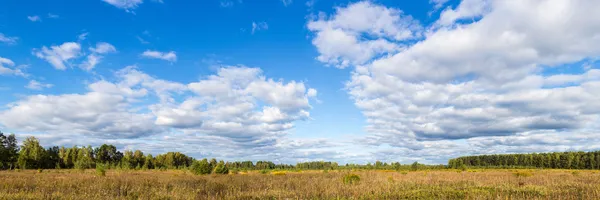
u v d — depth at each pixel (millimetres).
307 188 19625
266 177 30891
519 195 16719
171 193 17047
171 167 88812
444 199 15688
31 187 18703
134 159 99312
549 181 24734
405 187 21062
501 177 30016
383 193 17984
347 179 24219
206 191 18438
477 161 129750
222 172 40500
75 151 96875
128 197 15539
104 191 16859
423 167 68375
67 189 18000
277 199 16250
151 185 20672
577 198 15625
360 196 17000
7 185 18328
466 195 16594
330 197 16594
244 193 17812
